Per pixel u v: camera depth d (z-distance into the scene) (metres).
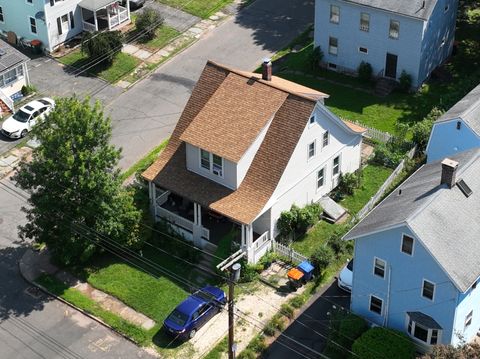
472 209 38.56
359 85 62.06
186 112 49.34
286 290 44.59
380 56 60.81
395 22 58.69
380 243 38.53
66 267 46.97
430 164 43.91
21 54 61.69
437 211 37.59
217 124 46.41
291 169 45.97
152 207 48.81
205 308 42.50
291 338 41.62
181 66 65.44
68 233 45.16
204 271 46.09
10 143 57.72
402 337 39.19
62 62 65.94
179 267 46.41
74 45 67.94
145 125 58.94
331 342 40.59
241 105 46.69
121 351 41.66
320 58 63.62
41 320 43.75
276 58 65.81
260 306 43.69
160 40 68.31
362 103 60.03
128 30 69.38
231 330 37.72
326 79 63.03
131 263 46.84
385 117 58.31
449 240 37.03
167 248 47.59
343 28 61.41
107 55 64.44
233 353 38.59
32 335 42.81
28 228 45.84
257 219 46.56
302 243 47.56
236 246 45.50
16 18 67.44
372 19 59.56
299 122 45.41
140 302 44.22
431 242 36.56
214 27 70.12
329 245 46.72
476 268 36.91
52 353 41.75
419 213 37.12
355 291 41.12
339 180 51.34
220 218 48.62
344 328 40.59
